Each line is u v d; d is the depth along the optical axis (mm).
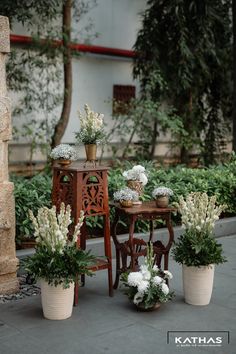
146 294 3879
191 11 9797
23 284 4598
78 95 10281
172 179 7156
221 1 10289
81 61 10250
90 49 10047
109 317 3797
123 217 6055
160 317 3805
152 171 7453
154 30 9938
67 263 3672
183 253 4012
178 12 9562
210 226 4055
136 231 6117
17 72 8969
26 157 9633
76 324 3652
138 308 3924
